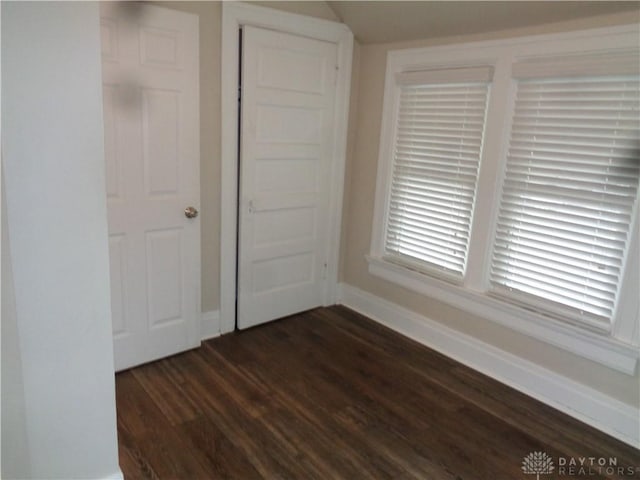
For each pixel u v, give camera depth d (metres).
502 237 2.73
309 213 3.48
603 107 2.24
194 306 2.94
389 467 2.04
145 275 2.68
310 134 3.32
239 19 2.78
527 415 2.47
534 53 2.46
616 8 2.12
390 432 2.27
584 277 2.40
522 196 2.61
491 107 2.67
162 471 1.95
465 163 2.86
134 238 2.60
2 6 1.26
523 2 2.31
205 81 2.74
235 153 2.97
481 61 2.69
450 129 2.91
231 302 3.21
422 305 3.24
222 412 2.36
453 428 2.33
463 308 2.96
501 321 2.75
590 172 2.32
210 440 2.15
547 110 2.45
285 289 3.49
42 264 1.45
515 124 2.59
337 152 3.50
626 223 2.22
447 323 3.09
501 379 2.79
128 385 2.57
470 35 2.74
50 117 1.38
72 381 1.59
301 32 3.07
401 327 3.38
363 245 3.62
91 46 1.40
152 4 2.42
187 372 2.72
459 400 2.57
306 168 3.36
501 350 2.79
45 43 1.33
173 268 2.79
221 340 3.13
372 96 3.38
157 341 2.81
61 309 1.51
